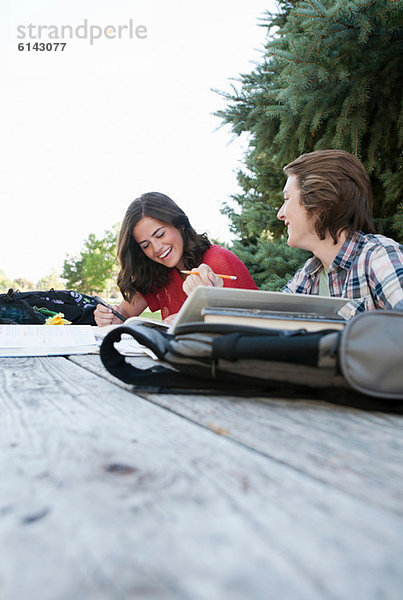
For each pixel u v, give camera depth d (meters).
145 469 0.37
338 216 1.52
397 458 0.40
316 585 0.22
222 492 0.33
